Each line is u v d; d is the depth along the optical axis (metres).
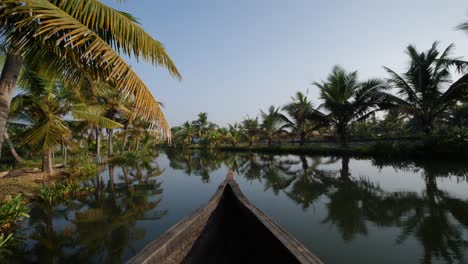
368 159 14.52
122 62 2.81
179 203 7.16
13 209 5.16
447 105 11.88
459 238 3.81
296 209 5.74
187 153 36.41
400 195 6.42
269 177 10.95
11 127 13.73
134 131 24.16
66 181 9.31
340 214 5.21
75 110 10.34
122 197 7.96
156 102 3.21
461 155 10.91
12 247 4.16
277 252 2.75
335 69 16.70
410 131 28.52
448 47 11.12
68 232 4.83
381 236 4.00
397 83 12.75
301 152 21.47
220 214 5.17
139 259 2.41
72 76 4.20
